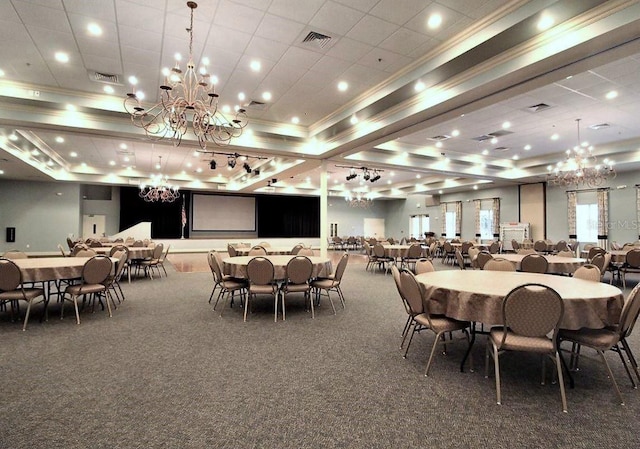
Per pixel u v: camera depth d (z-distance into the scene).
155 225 17.48
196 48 4.55
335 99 6.33
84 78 5.39
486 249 10.51
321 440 1.88
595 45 3.49
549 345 2.28
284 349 3.24
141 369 2.78
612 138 8.69
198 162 12.06
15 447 1.81
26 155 9.80
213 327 3.94
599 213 11.26
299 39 4.34
